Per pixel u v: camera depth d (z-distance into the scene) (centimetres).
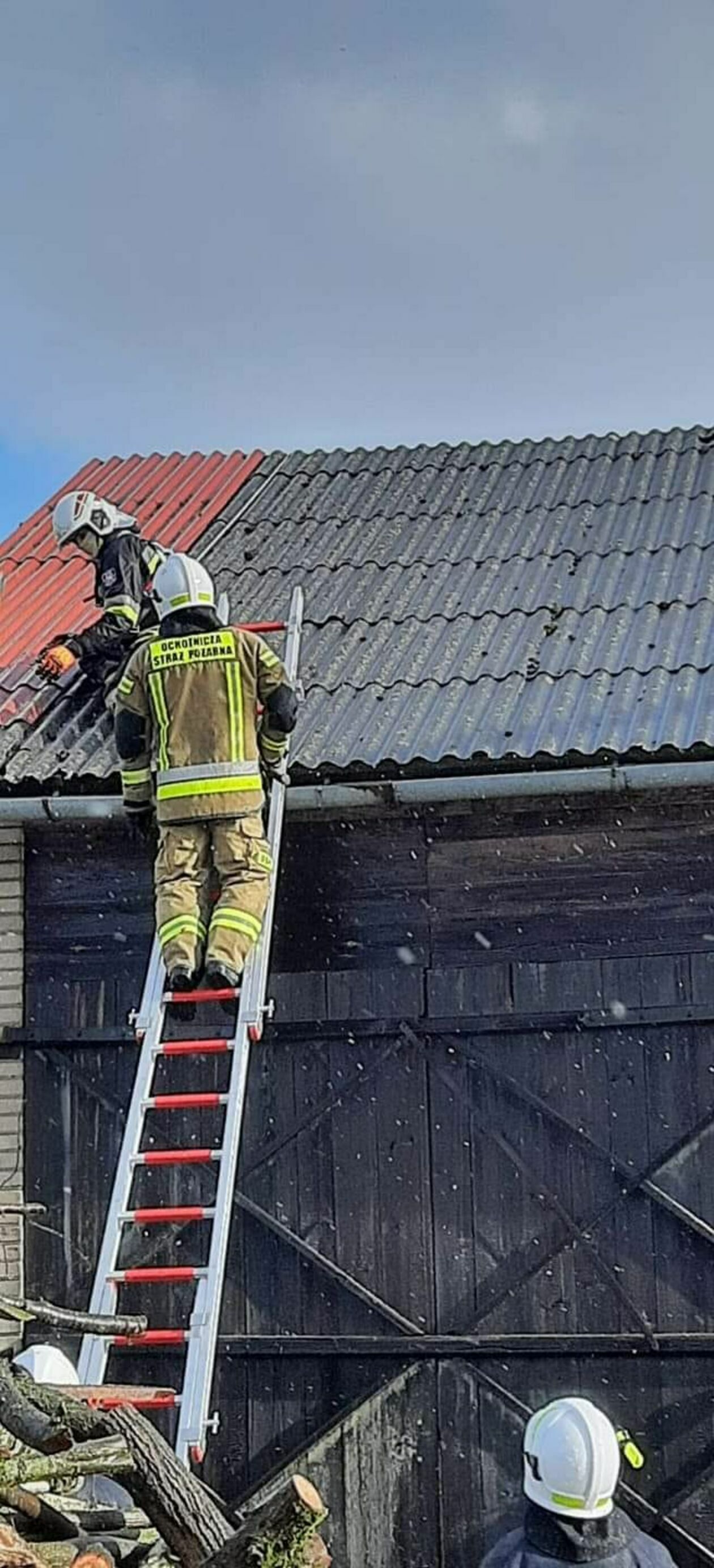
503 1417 776
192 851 700
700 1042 780
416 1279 792
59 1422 396
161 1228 818
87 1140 830
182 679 703
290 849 830
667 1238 771
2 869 846
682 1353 762
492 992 800
